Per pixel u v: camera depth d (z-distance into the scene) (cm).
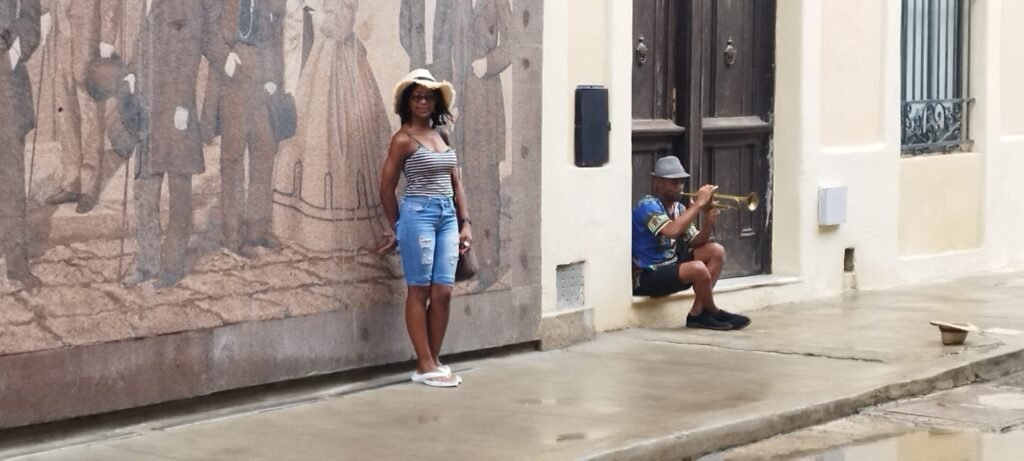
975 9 1623
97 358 771
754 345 1102
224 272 834
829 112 1391
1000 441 855
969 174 1608
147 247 791
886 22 1452
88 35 757
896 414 927
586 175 1111
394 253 939
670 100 1254
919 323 1224
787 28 1354
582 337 1102
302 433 795
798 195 1354
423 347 928
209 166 821
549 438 787
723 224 1323
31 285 738
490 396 904
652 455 777
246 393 864
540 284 1064
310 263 885
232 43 830
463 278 952
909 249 1527
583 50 1114
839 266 1407
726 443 826
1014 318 1258
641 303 1178
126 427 797
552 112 1073
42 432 757
